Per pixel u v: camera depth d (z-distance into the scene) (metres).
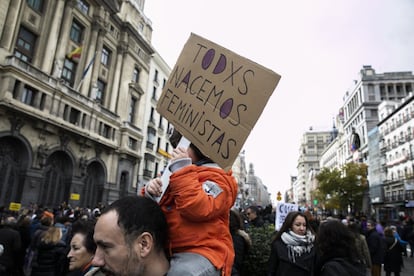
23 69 19.31
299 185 124.12
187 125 1.76
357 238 6.18
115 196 28.64
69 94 23.19
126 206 1.22
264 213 13.25
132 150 31.67
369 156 50.53
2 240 5.81
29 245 6.91
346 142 63.72
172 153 1.51
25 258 7.11
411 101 37.75
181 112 1.82
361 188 41.06
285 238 3.47
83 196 25.16
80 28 26.41
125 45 31.95
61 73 23.34
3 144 18.80
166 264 1.28
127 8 33.00
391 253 8.62
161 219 1.27
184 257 1.28
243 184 105.94
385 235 8.84
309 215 6.53
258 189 146.00
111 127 28.70
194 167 1.41
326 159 82.56
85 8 26.81
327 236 2.66
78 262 2.70
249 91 1.61
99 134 26.89
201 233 1.34
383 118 46.66
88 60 26.50
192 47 1.94
